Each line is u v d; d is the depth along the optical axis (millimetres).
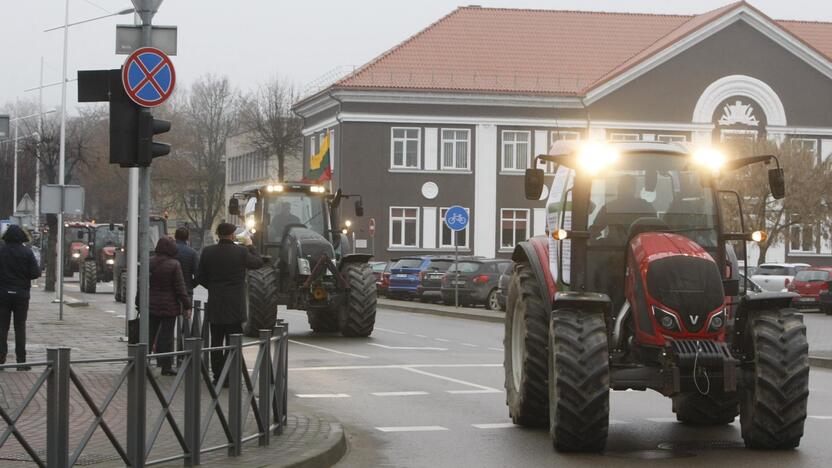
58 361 7504
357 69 62844
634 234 11844
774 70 63875
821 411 14305
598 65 64625
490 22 66312
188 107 111312
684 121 63094
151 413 8445
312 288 25469
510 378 13336
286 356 11516
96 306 36344
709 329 10797
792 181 53219
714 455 10945
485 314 35812
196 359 9062
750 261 62844
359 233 61125
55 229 45812
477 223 61812
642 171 12094
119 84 11914
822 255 63531
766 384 10859
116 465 8062
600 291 11875
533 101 62031
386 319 35156
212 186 108875
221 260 15070
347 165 61156
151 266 16328
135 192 20094
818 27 70312
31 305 35625
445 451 11266
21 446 7195
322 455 10102
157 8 13391
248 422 10117
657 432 12492
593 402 10797
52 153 50062
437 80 61969
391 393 15992
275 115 84125
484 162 61875
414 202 61500
